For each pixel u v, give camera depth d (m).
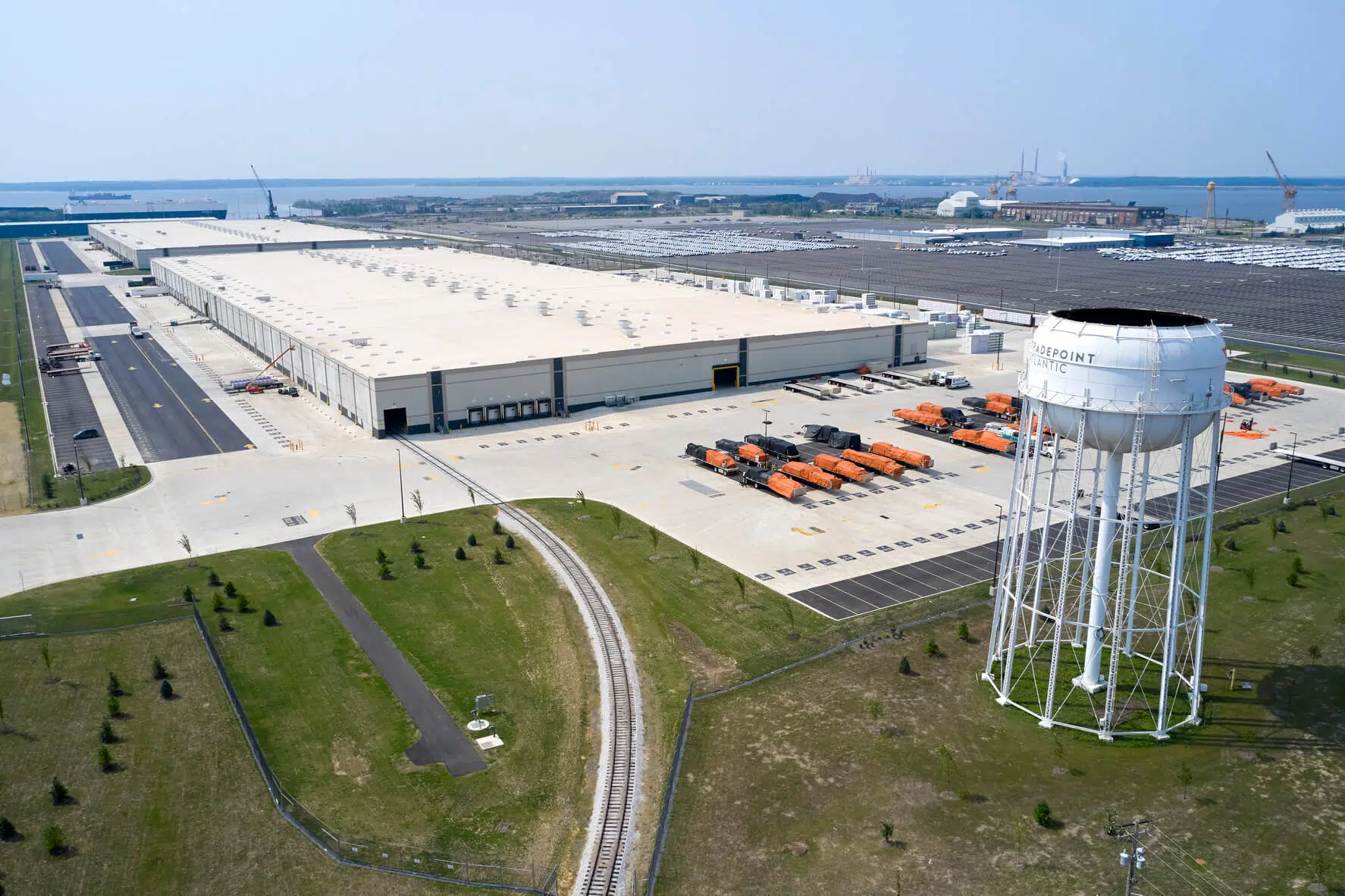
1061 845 45.62
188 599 71.25
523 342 135.25
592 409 127.75
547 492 95.25
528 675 61.81
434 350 129.62
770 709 57.72
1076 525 85.69
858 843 46.22
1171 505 90.62
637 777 51.75
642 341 135.50
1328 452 106.25
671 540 83.12
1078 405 52.66
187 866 45.00
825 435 110.81
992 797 49.31
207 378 148.50
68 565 78.56
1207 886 42.75
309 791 50.56
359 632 67.31
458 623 68.56
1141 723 55.62
